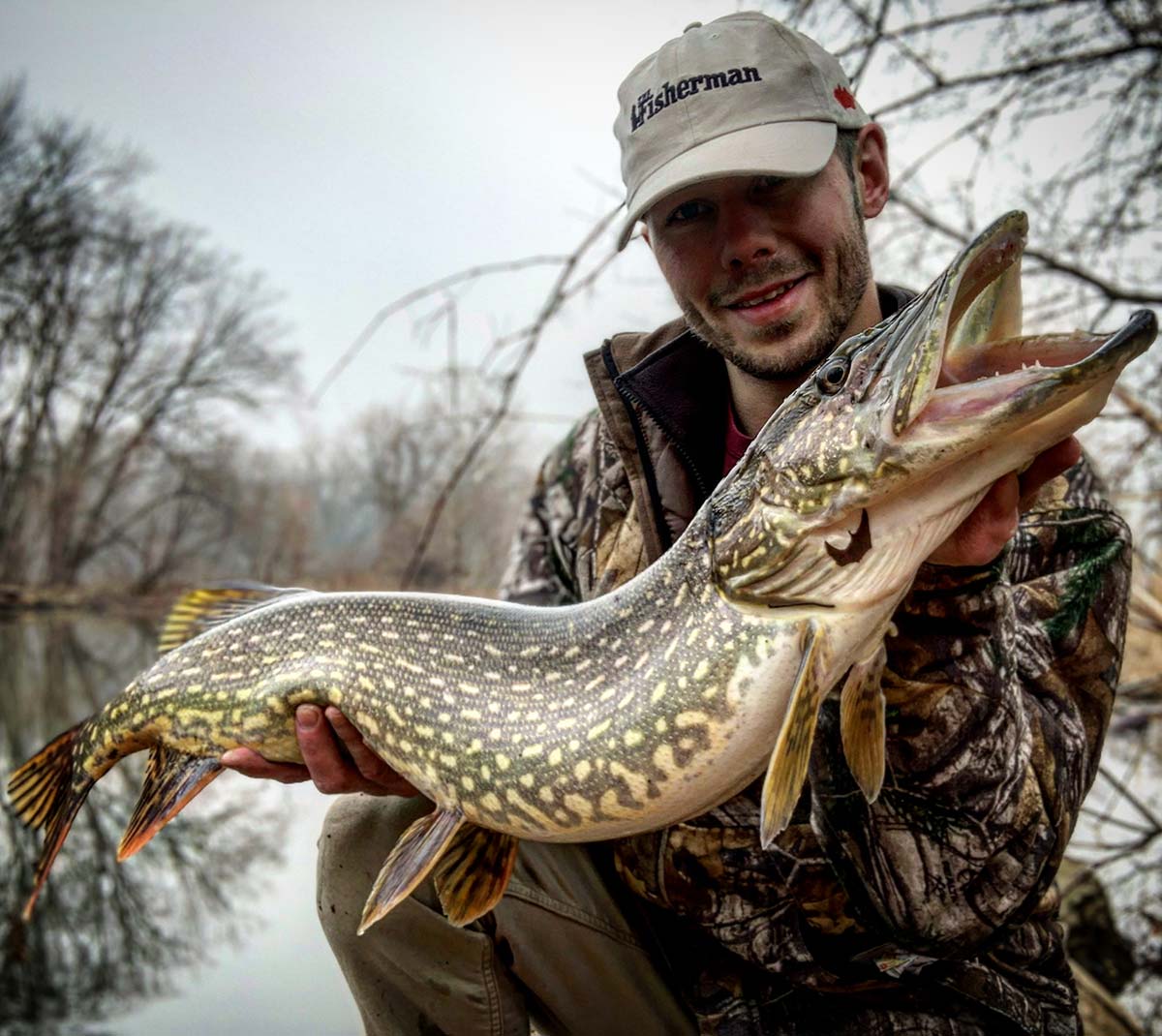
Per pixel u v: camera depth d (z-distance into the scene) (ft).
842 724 1.82
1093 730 2.13
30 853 6.81
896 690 1.91
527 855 2.49
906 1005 2.20
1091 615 2.15
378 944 2.49
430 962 2.47
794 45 2.33
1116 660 2.17
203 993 4.60
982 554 1.75
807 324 2.30
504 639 2.19
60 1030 4.24
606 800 2.00
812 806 2.06
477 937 2.44
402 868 2.18
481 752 2.12
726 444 2.53
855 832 1.99
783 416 1.87
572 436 2.95
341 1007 4.43
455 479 4.66
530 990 2.54
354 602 2.42
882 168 2.52
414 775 2.24
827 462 1.76
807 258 2.29
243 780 8.87
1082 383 1.50
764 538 1.85
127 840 2.62
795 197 2.27
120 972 4.84
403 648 2.29
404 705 2.23
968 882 1.96
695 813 2.00
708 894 2.28
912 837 1.97
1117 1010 3.32
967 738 1.91
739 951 2.28
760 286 2.29
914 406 1.64
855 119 2.38
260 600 2.73
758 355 2.32
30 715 11.69
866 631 1.81
